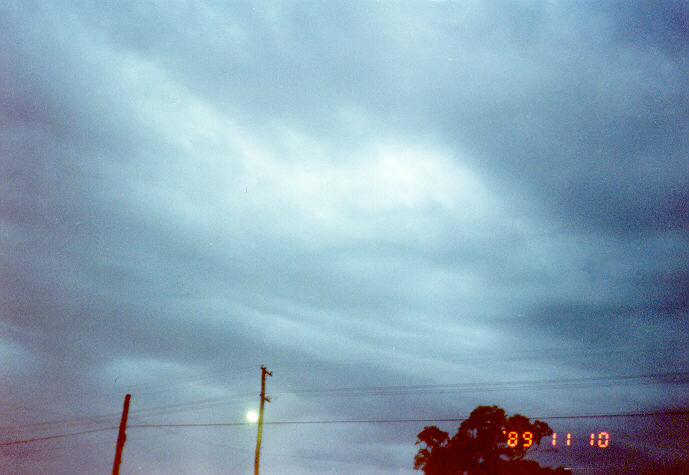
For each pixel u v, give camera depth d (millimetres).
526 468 41938
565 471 41594
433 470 43938
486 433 42469
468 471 42938
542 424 35844
